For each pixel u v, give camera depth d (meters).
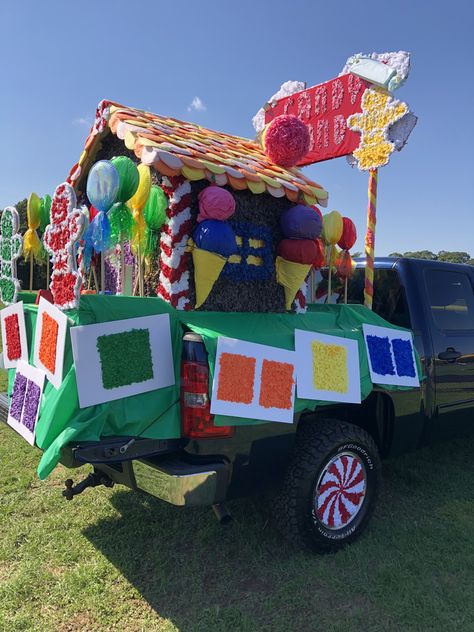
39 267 4.58
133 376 2.58
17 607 2.62
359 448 3.28
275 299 3.53
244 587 2.82
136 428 2.56
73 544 3.21
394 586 2.82
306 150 3.92
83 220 2.43
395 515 3.73
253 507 3.69
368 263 4.32
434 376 3.99
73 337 2.45
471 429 4.46
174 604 2.67
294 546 3.14
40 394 2.70
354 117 4.64
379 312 4.28
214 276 3.03
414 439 3.90
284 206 3.57
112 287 4.25
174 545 3.22
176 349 2.73
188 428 2.59
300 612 2.62
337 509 3.21
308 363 3.03
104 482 3.09
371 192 4.54
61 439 2.38
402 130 4.34
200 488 2.56
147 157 2.87
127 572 2.93
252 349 2.76
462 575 2.95
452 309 4.37
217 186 3.06
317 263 3.58
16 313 3.23
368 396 3.66
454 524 3.59
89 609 2.62
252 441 2.76
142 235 3.10
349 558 3.09
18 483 4.08
